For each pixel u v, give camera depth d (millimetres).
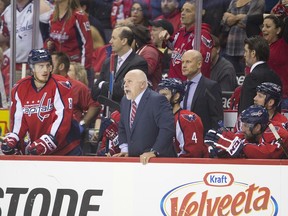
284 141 21609
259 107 21688
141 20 32281
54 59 27531
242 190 20812
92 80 31391
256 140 21859
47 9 31875
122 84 26016
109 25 33344
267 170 20672
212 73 28422
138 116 22359
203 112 25234
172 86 23047
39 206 22203
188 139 22906
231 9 29750
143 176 21453
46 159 22203
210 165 21016
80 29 31234
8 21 32375
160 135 21969
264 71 24594
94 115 27141
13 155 22516
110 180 21688
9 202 22422
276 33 27391
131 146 22422
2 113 28859
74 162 21984
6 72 31906
